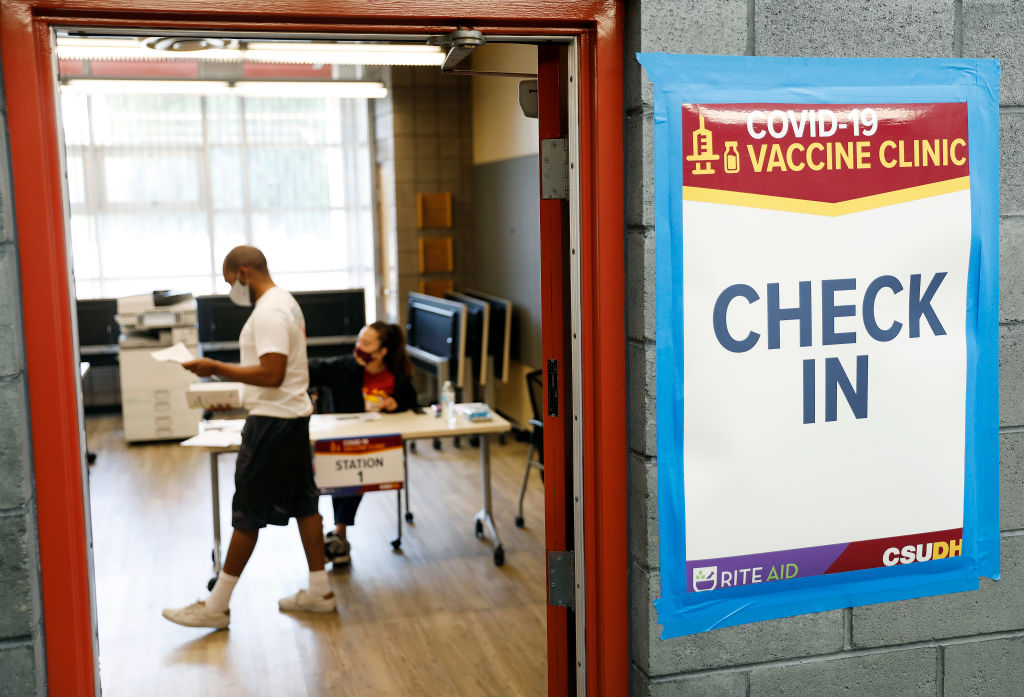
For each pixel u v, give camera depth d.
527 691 3.73
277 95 7.54
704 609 2.46
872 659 2.61
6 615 2.07
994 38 2.52
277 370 4.10
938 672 2.66
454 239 9.57
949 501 2.61
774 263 2.42
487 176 8.97
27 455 2.09
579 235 2.42
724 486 2.44
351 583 4.90
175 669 3.98
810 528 2.51
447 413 5.23
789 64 2.39
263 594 4.79
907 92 2.47
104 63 9.42
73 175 9.53
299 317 4.23
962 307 2.57
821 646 2.57
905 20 2.45
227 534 5.77
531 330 7.84
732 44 2.35
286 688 3.80
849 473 2.53
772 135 2.39
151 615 4.56
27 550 2.07
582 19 2.32
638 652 2.49
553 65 2.47
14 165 2.05
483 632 4.29
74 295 2.17
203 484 6.91
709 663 2.49
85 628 2.20
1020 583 2.70
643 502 2.40
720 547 2.45
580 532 2.52
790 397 2.46
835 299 2.47
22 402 2.06
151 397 8.16
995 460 2.64
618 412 2.45
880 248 2.49
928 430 2.57
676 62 2.31
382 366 5.41
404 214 9.43
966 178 2.54
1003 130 2.56
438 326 7.93
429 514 6.06
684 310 2.37
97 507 6.36
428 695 3.72
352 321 9.23
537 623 4.38
